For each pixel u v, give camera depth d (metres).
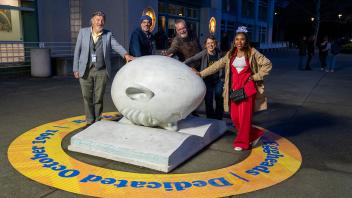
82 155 4.34
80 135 4.47
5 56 13.34
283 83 11.81
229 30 31.89
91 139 4.35
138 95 4.37
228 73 4.53
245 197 3.37
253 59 4.40
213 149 4.72
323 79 13.06
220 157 4.43
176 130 4.66
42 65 11.75
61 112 6.80
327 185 3.69
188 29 5.67
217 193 3.42
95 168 3.95
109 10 16.36
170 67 4.41
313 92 9.98
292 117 6.84
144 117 4.49
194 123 4.95
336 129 5.99
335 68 18.02
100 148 4.29
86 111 5.53
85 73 5.25
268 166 4.16
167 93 4.24
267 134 5.57
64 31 15.79
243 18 35.19
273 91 10.05
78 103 7.70
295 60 23.56
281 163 4.27
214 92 5.63
